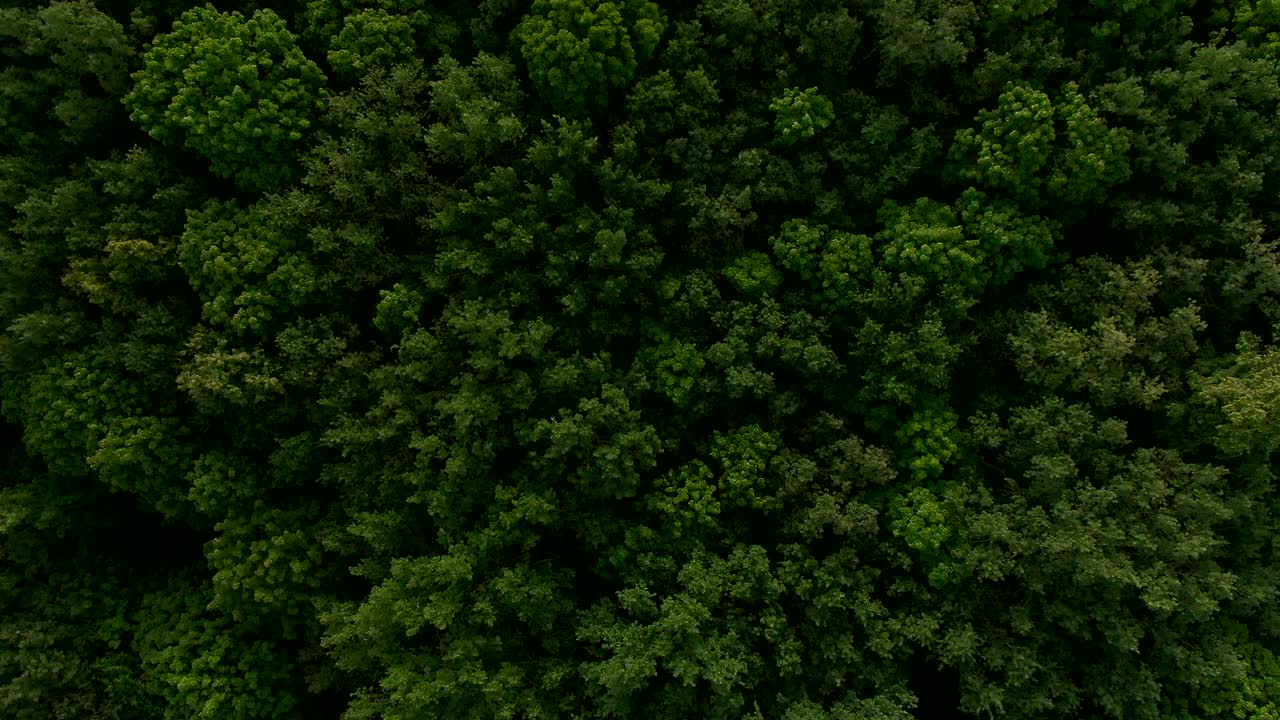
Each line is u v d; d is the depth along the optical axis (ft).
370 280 48.19
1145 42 47.44
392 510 48.73
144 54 44.93
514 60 48.37
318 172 46.01
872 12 46.06
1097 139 45.03
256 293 45.27
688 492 48.34
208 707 47.96
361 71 46.80
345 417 47.60
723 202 48.03
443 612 44.57
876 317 47.88
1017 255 47.11
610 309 49.70
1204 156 48.70
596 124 48.93
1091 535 44.04
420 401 47.88
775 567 49.37
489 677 46.47
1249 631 47.75
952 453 47.98
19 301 49.49
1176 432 47.75
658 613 47.29
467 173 47.80
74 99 47.37
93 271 48.06
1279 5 45.34
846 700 46.88
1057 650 47.52
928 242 46.24
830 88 49.11
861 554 48.88
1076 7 47.98
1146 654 47.19
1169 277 47.26
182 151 48.88
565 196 47.57
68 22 44.75
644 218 49.70
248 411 49.32
